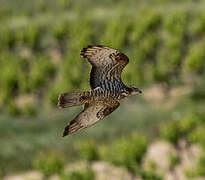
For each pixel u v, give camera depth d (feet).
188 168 140.26
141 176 135.64
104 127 165.89
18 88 203.10
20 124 172.65
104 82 37.73
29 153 156.66
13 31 278.26
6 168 152.97
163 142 160.97
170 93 191.52
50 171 138.00
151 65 192.34
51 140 162.61
